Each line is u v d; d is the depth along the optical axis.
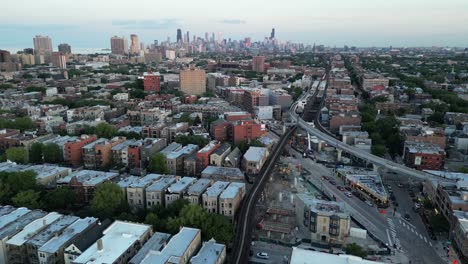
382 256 198.12
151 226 196.62
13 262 181.75
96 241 180.62
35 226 194.38
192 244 181.12
